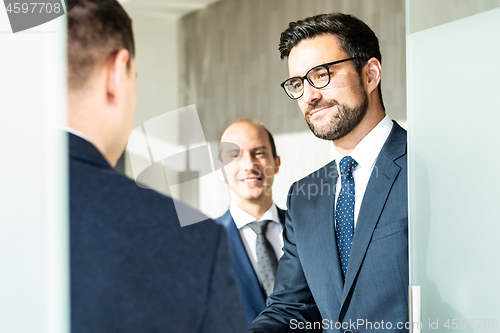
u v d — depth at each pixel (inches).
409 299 46.8
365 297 50.1
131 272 17.5
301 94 51.4
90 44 20.7
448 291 47.8
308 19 51.4
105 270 17.1
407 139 49.4
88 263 16.9
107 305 16.7
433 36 49.4
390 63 50.6
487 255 48.3
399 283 49.5
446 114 49.1
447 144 48.9
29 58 16.2
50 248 15.5
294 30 51.6
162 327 17.4
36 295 15.0
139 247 18.0
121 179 19.1
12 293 14.6
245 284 50.1
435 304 47.6
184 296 18.1
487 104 49.2
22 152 15.4
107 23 21.5
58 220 16.0
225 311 19.0
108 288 16.9
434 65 49.2
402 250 49.7
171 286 18.0
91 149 18.9
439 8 49.6
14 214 15.0
